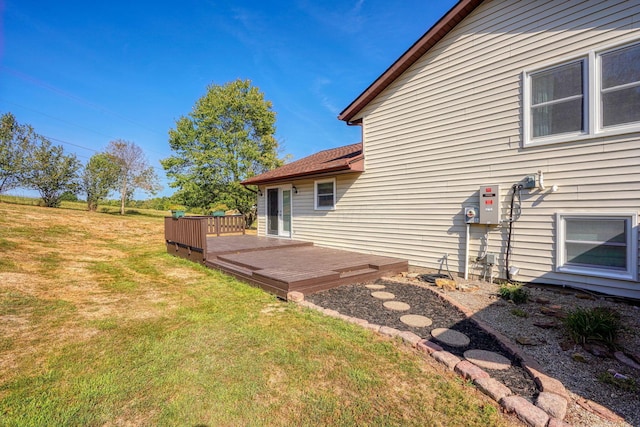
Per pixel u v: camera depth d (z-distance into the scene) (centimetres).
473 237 591
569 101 476
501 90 548
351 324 367
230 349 307
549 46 493
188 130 2203
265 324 373
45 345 314
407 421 206
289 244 935
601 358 282
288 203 1098
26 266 658
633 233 421
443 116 636
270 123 2366
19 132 2000
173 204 2494
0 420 203
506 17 541
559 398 219
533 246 512
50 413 211
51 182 2083
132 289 541
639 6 416
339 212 894
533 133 514
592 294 455
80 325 369
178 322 382
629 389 234
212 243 958
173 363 280
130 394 234
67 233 1152
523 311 405
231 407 221
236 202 2231
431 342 313
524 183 517
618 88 433
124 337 336
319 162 1031
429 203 664
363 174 818
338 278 544
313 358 289
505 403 219
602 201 445
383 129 762
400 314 404
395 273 654
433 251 658
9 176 1923
